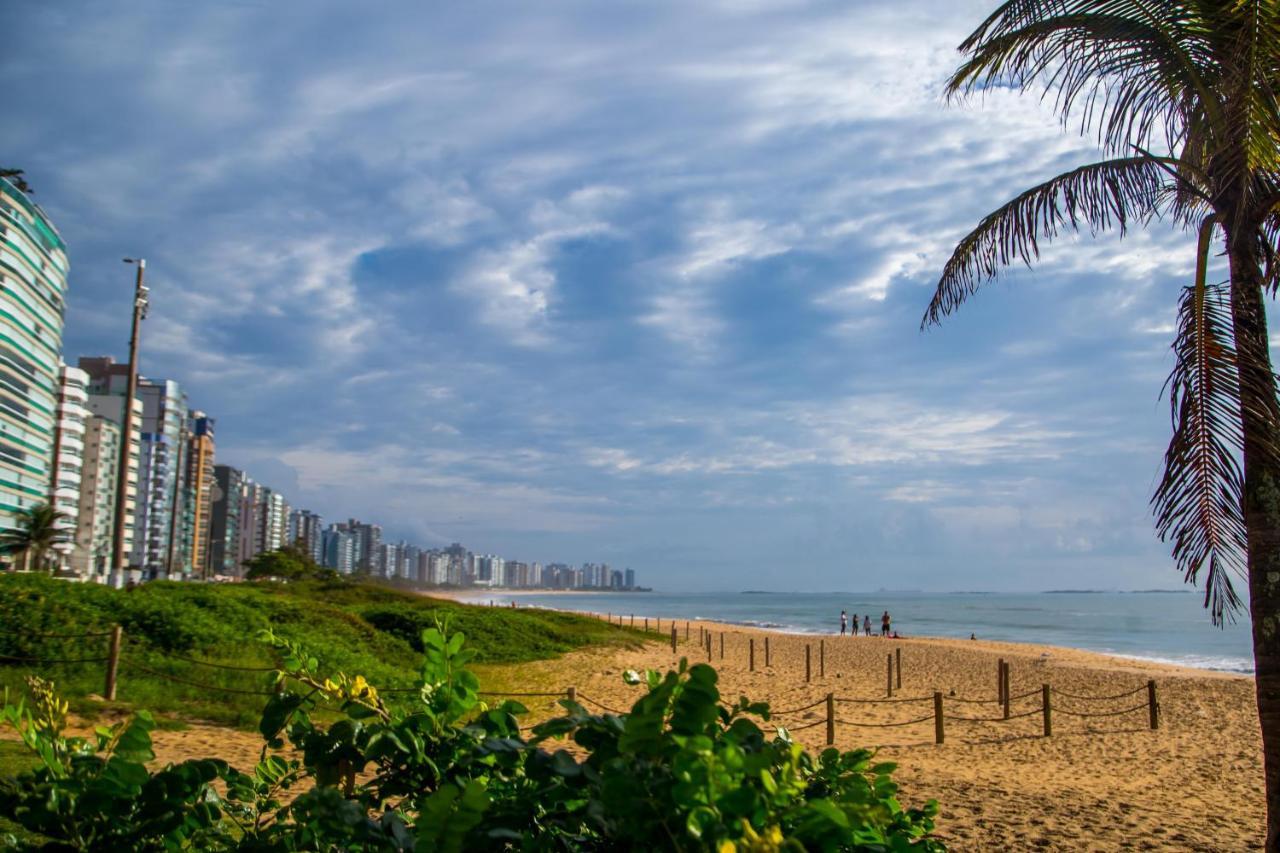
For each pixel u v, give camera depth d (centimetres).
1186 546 594
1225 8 578
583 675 2502
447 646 269
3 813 219
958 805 1020
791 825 174
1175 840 900
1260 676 575
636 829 175
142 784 223
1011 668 3247
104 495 11806
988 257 745
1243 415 580
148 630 1545
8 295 9019
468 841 185
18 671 1243
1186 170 682
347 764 272
